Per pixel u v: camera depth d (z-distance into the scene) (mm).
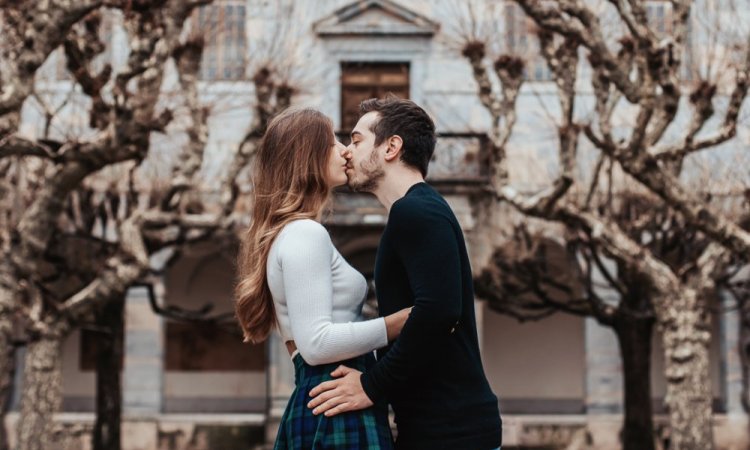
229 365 26906
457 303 4086
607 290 24688
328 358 4090
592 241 16766
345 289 4266
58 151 12844
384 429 4184
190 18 17016
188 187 15656
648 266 14578
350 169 4523
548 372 27219
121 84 12680
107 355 18266
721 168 19484
